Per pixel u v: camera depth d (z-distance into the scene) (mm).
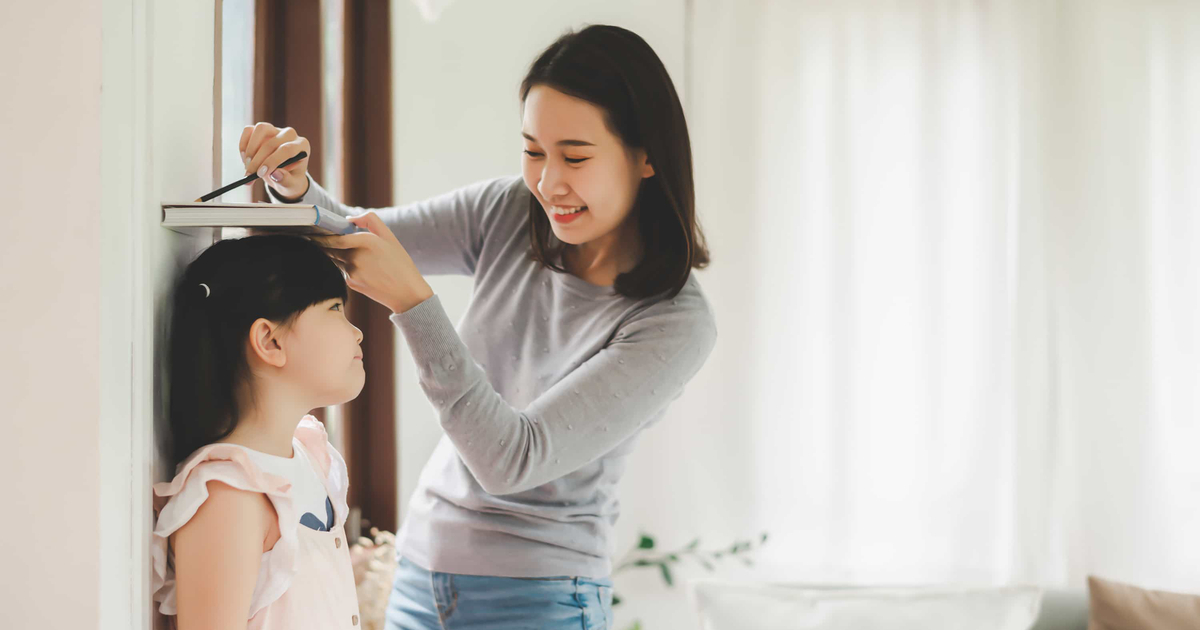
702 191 2240
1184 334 2277
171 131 706
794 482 2248
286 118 1590
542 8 2084
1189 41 2279
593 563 1082
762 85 2246
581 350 1032
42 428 617
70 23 611
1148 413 2299
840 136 2240
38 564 616
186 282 728
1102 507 2279
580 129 918
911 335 2260
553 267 1055
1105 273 2275
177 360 718
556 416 923
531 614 1024
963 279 2279
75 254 616
